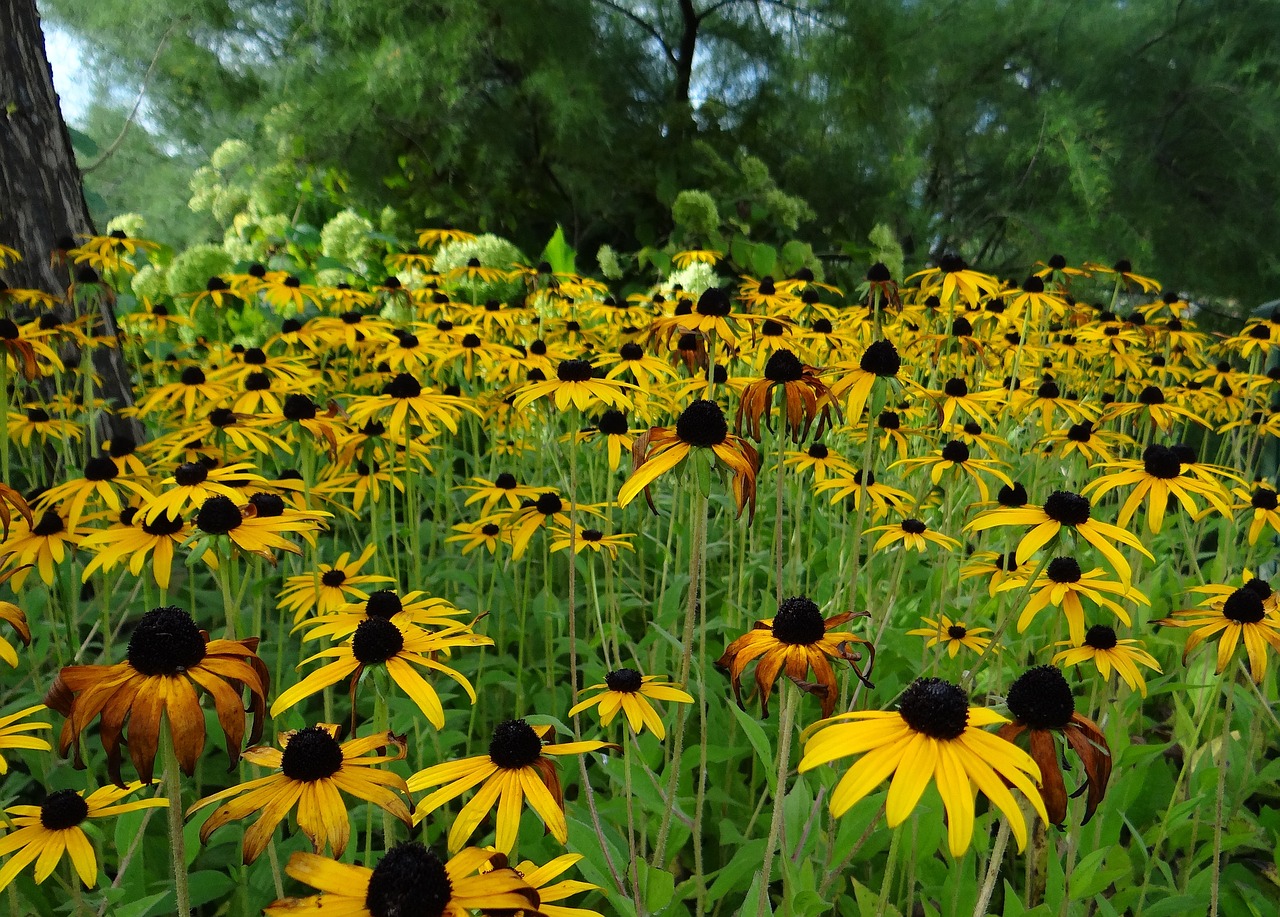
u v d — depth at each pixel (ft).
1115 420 16.70
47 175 15.01
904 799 3.83
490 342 15.17
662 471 6.31
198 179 32.35
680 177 35.19
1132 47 46.16
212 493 7.00
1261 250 41.96
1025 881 8.27
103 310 15.29
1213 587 7.47
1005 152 45.27
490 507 11.04
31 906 7.05
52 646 9.00
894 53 38.93
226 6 34.30
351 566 9.58
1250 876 8.33
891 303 13.43
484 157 33.99
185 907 4.61
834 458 11.37
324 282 22.59
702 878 6.68
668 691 6.37
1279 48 45.70
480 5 32.22
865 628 8.82
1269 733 10.13
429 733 8.31
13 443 12.97
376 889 3.53
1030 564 8.93
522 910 3.67
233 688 4.64
